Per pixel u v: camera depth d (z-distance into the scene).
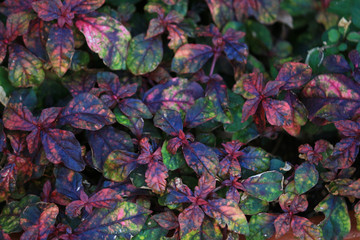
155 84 0.73
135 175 0.67
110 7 0.76
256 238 0.67
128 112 0.68
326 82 0.69
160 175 0.65
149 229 0.66
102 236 0.65
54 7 0.68
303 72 0.68
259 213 0.67
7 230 0.66
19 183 0.68
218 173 0.67
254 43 0.80
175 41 0.71
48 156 0.66
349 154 0.67
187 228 0.65
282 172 0.69
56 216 0.66
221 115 0.70
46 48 0.68
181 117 0.70
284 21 0.81
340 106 0.69
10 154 0.67
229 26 0.76
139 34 0.72
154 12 0.74
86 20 0.69
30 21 0.70
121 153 0.66
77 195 0.66
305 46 0.82
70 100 0.70
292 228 0.66
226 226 0.67
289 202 0.67
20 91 0.70
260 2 0.77
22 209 0.66
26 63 0.69
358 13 0.76
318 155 0.67
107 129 0.68
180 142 0.66
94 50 0.70
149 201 0.68
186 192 0.66
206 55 0.72
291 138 0.75
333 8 0.80
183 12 0.75
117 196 0.65
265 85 0.69
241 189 0.67
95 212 0.66
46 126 0.66
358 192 0.67
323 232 0.67
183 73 0.71
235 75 0.73
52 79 0.73
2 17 0.73
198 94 0.71
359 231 0.67
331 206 0.67
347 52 0.75
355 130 0.67
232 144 0.68
